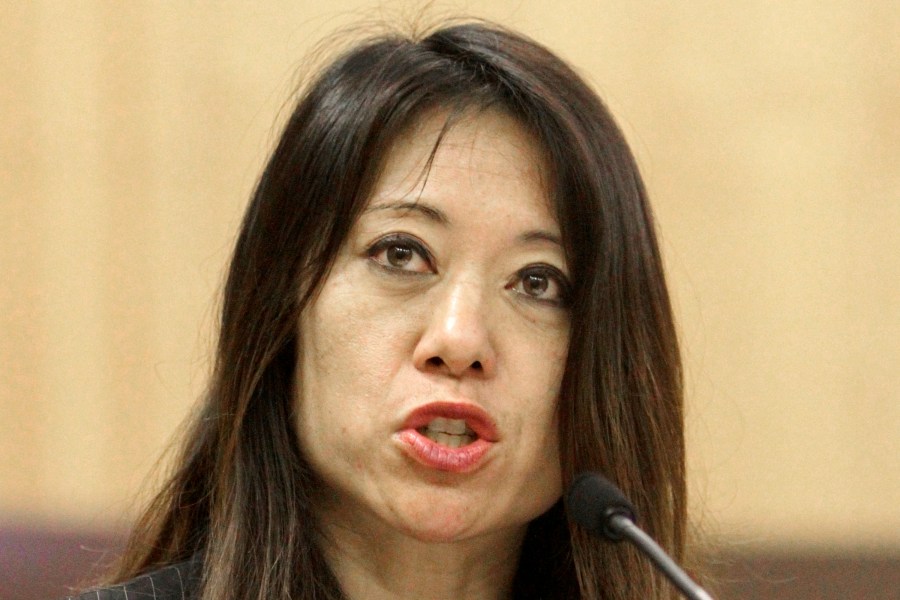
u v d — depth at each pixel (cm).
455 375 564
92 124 1207
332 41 758
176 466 686
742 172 1227
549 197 595
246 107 1198
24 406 1184
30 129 1206
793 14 1238
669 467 650
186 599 602
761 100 1234
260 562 594
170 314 1188
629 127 1221
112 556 900
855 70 1234
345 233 582
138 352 1188
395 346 567
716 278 1216
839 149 1229
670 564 507
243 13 1205
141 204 1200
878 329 1212
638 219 645
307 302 590
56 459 1179
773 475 1191
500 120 594
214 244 1191
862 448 1196
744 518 1172
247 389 607
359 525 603
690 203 1223
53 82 1212
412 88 587
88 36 1213
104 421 1181
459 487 566
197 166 1198
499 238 579
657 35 1234
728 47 1235
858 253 1220
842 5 1236
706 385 1198
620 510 529
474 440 574
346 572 608
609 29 1229
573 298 605
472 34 621
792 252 1221
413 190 573
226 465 611
